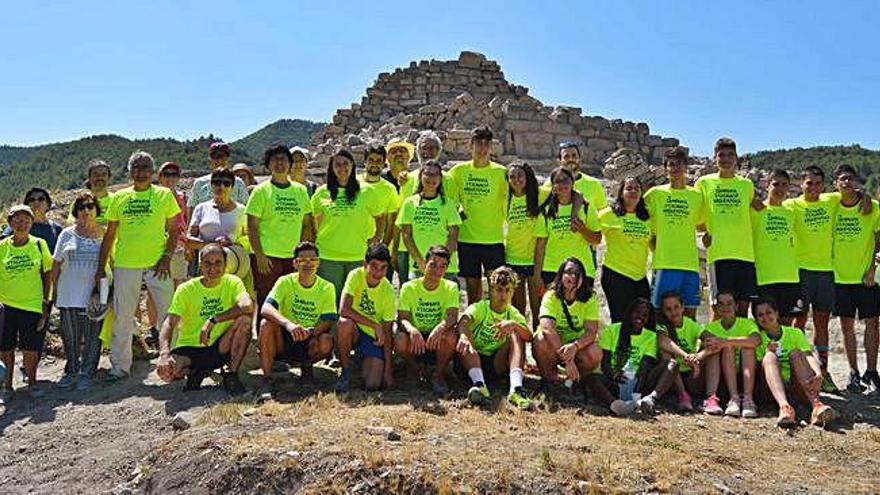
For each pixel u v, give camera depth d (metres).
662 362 8.02
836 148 46.75
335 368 8.81
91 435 7.05
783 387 7.60
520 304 9.18
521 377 7.65
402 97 27.44
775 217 8.79
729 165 8.68
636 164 20.28
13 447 6.92
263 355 7.83
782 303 8.66
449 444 6.11
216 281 8.07
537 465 5.73
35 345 8.62
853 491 5.74
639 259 8.69
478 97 27.38
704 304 11.66
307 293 8.05
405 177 9.95
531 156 22.17
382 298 8.05
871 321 8.99
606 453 6.06
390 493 5.46
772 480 5.88
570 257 8.02
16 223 8.59
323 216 8.95
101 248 8.66
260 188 8.82
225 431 6.47
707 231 8.82
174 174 10.28
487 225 8.98
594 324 7.96
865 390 8.79
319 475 5.65
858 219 8.93
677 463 5.94
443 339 7.88
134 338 9.48
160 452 6.32
